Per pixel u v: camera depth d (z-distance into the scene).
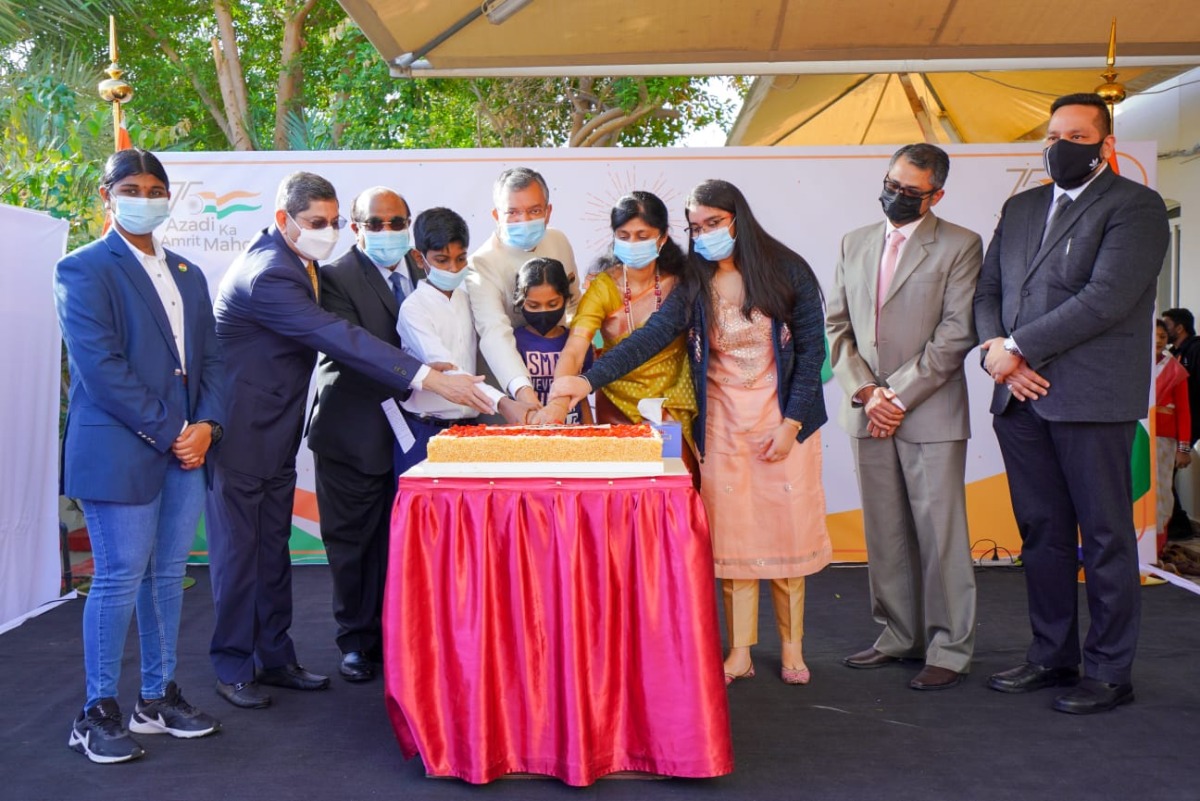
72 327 3.01
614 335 3.69
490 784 2.91
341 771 3.02
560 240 3.95
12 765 3.06
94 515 3.08
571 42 5.84
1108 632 3.46
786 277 3.57
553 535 2.89
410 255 3.95
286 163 5.61
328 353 3.46
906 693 3.65
